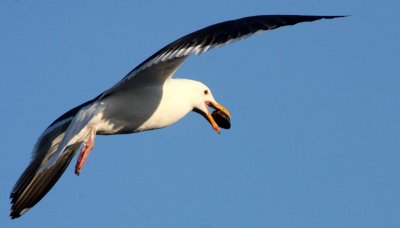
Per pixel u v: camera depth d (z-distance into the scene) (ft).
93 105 42.29
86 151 41.88
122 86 42.98
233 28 35.99
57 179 45.50
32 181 45.32
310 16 35.45
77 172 41.50
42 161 45.85
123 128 43.80
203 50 35.47
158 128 45.11
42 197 45.65
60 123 45.73
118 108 42.91
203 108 47.80
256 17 36.60
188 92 46.78
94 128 42.73
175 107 45.09
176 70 43.88
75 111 45.96
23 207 45.62
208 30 36.42
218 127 47.65
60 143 42.68
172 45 36.68
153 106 43.93
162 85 44.47
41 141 46.01
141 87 43.78
